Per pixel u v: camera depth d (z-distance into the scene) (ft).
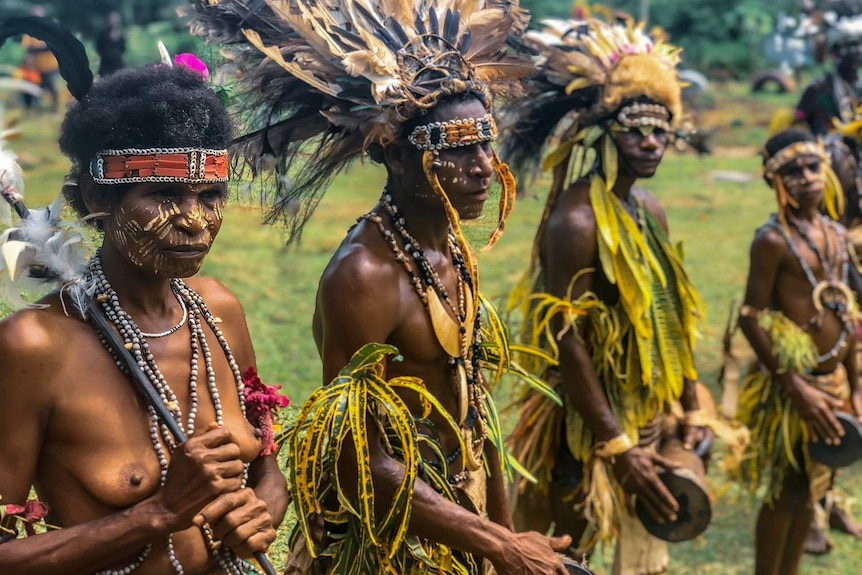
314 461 9.73
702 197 47.67
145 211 7.71
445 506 10.09
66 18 45.83
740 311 17.70
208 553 8.08
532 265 16.08
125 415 7.76
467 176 10.09
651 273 15.24
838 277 17.62
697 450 15.46
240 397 8.55
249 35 9.93
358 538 10.43
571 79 15.16
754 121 65.10
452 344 10.50
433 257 10.61
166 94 7.73
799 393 17.03
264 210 10.75
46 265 7.78
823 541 19.26
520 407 16.11
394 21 10.32
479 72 10.91
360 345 10.12
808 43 65.51
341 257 10.28
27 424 7.50
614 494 15.25
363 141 10.23
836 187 18.19
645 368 14.88
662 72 14.93
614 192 15.33
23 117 55.57
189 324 8.33
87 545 7.32
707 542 19.36
